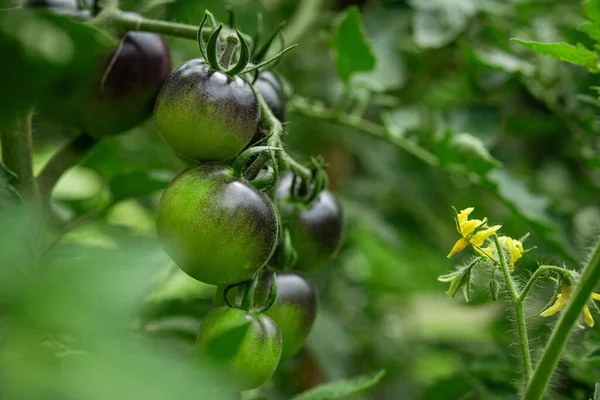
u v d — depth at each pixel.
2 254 0.41
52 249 0.64
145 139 1.10
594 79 0.90
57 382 0.40
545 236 0.76
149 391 0.40
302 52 1.17
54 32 0.48
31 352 0.41
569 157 1.15
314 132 1.18
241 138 0.55
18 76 0.47
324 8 1.07
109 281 0.41
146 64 0.59
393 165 1.17
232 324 0.54
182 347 0.67
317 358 0.96
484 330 0.99
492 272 0.58
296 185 0.62
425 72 1.23
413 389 1.35
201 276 0.55
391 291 1.36
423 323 1.58
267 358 0.55
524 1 0.93
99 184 1.01
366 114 1.17
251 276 0.55
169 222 0.54
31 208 0.57
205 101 0.55
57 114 0.59
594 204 1.13
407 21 0.93
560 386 0.73
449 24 0.86
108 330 0.41
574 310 0.54
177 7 0.73
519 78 0.93
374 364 1.26
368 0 1.04
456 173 0.81
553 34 0.98
